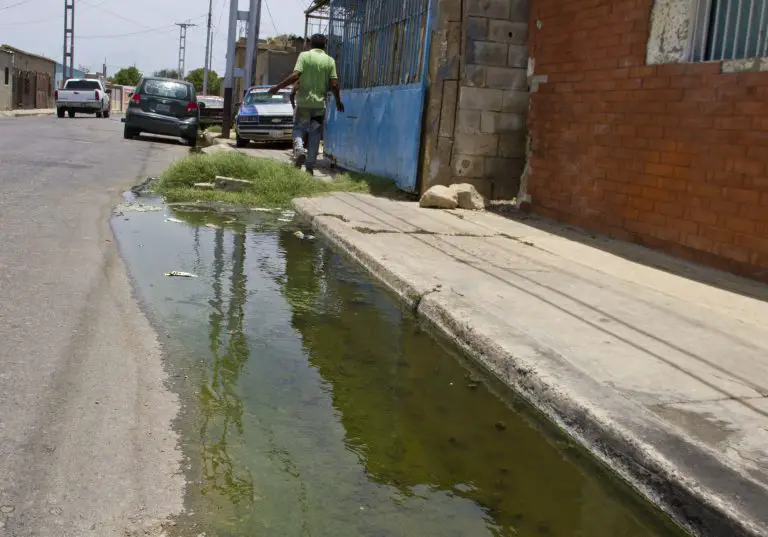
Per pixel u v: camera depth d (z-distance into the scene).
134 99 19.39
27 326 3.78
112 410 2.92
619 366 3.50
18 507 2.22
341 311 4.71
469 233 7.14
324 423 3.07
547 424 3.19
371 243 6.28
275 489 2.50
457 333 4.14
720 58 5.87
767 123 5.27
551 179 8.24
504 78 9.17
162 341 3.80
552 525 2.45
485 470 2.80
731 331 4.21
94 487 2.37
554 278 5.35
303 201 8.73
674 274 5.68
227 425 2.94
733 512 2.24
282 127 19.28
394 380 3.63
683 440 2.68
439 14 8.93
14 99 46.53
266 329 4.20
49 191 8.29
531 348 3.67
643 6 6.57
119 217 7.20
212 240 6.54
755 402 3.13
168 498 2.36
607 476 2.79
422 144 9.39
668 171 6.30
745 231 5.52
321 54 10.84
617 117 6.99
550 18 8.17
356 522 2.36
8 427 2.70
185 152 16.44
